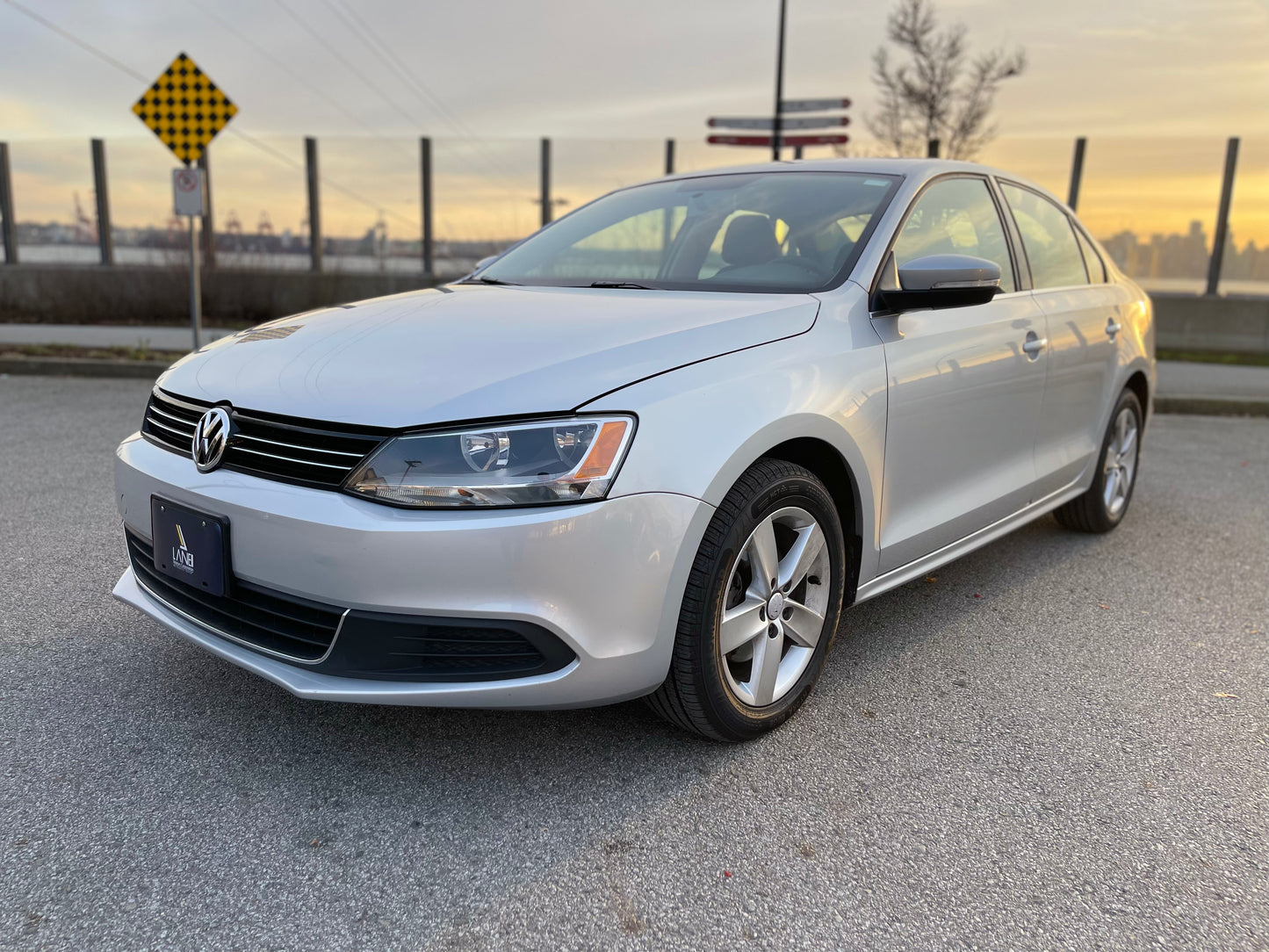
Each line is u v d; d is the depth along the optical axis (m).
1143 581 3.69
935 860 1.92
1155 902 1.80
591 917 1.73
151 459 2.28
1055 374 3.43
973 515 3.04
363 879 1.82
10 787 2.08
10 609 3.04
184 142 8.32
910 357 2.63
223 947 1.64
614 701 2.06
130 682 2.59
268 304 13.27
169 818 2.00
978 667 2.86
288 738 2.33
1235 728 2.51
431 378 1.99
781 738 2.40
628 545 1.93
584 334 2.16
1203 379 9.86
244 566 2.01
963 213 3.19
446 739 2.35
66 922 1.68
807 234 2.85
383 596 1.86
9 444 5.38
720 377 2.12
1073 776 2.25
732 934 1.70
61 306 12.98
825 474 2.52
